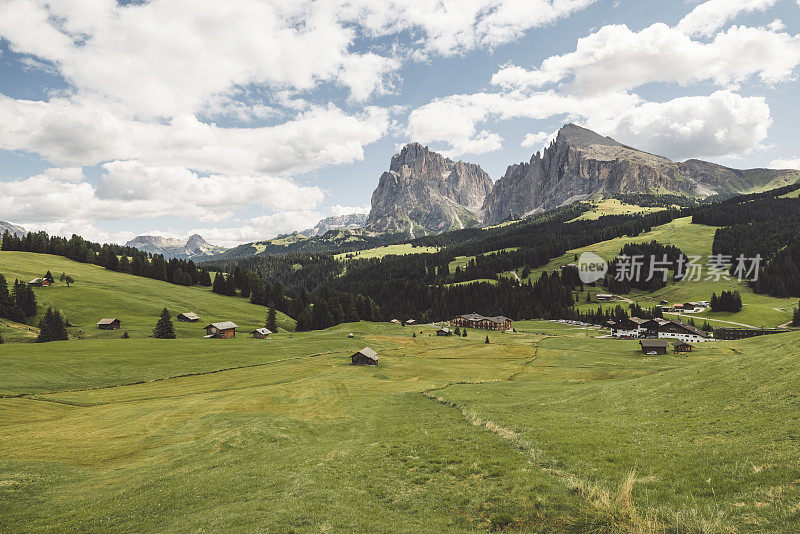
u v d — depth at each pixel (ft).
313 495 70.38
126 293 531.91
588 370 254.06
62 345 309.01
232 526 60.23
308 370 277.03
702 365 144.25
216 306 568.82
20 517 75.31
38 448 128.77
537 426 105.81
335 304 609.42
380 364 304.30
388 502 66.80
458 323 641.81
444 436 104.47
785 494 49.42
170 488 84.94
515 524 54.95
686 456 69.41
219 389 224.53
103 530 66.69
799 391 87.76
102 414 173.68
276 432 133.08
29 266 586.45
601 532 49.37
